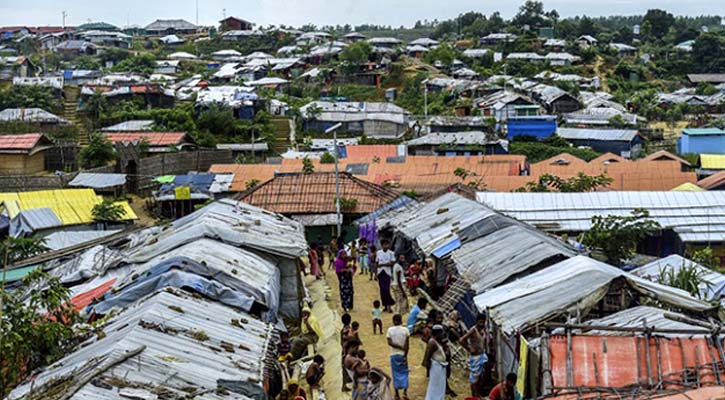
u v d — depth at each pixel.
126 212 48.88
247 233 22.66
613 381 12.62
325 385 17.44
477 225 24.05
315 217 39.06
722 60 128.38
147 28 171.50
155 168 61.97
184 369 12.77
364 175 59.03
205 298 17.47
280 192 40.09
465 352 18.14
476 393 16.02
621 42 155.12
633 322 14.58
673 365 12.62
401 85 115.62
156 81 108.69
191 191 54.97
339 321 22.17
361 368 14.91
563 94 102.81
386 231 31.56
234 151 77.44
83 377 11.93
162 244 22.36
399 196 39.84
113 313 16.55
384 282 23.25
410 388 17.14
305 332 19.31
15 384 14.70
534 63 127.88
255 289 18.44
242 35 155.25
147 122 81.06
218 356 13.77
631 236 35.03
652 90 114.62
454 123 89.12
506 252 20.42
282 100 100.56
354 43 135.00
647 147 86.56
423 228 27.20
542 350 13.02
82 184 58.25
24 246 35.03
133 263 22.11
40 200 48.91
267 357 14.66
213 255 19.97
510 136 86.19
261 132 83.88
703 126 93.25
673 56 136.00
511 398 14.19
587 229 37.84
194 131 79.38
